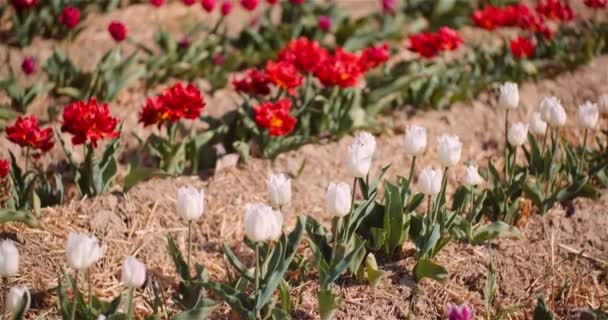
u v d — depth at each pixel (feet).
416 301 14.64
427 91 17.89
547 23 20.90
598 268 15.26
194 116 15.72
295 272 14.75
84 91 17.39
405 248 15.06
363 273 14.66
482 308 14.71
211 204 15.89
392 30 19.67
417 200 14.87
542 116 15.28
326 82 16.44
